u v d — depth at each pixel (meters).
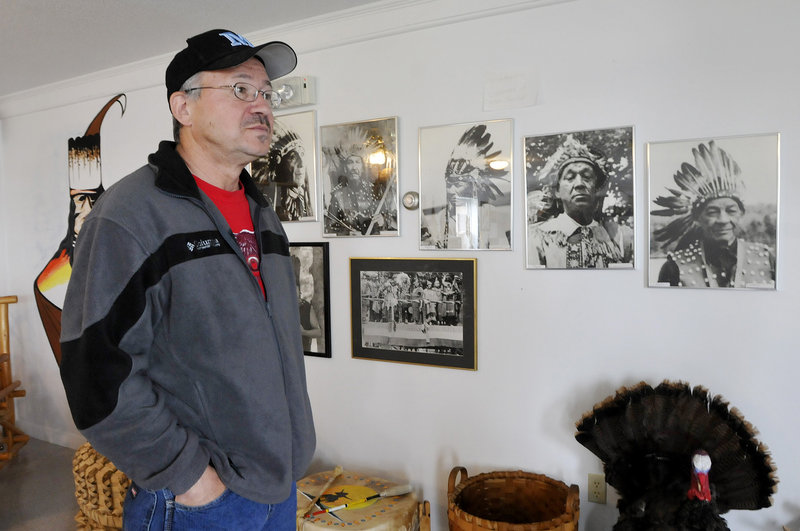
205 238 1.08
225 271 1.08
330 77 2.38
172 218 1.04
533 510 2.00
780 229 1.69
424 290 2.22
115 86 3.03
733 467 1.54
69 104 3.25
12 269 3.63
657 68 1.82
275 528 1.23
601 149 1.90
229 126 1.12
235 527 1.10
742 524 1.78
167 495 1.07
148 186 1.05
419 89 2.20
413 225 2.24
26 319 3.57
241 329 1.09
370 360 2.36
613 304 1.91
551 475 2.03
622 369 1.91
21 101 3.46
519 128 2.03
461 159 2.12
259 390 1.10
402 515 1.88
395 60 2.24
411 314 2.25
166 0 2.14
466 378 2.17
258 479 1.11
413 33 2.20
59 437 3.45
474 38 2.09
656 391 1.66
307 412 1.31
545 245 2.00
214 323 1.06
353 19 2.29
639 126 1.85
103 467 2.00
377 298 2.32
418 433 2.27
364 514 1.88
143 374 1.03
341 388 2.44
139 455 0.97
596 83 1.90
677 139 1.80
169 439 0.99
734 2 1.71
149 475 0.99
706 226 1.77
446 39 2.14
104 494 1.97
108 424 0.94
